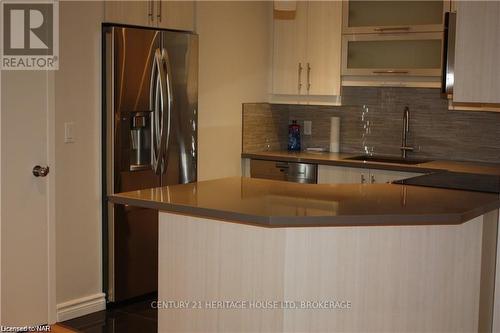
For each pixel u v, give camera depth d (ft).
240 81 19.10
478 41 11.70
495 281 12.21
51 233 14.19
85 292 15.11
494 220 12.00
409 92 19.19
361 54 18.58
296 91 19.75
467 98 11.91
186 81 16.55
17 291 13.65
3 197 13.24
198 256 11.05
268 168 19.33
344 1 18.62
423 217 9.89
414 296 10.72
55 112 14.15
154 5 15.96
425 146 19.07
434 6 17.31
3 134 13.15
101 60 14.97
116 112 14.94
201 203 10.69
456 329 11.30
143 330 14.25
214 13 17.90
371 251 10.39
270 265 10.23
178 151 16.48
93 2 14.66
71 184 14.60
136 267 15.79
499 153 17.95
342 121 20.36
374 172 17.56
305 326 10.28
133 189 15.49
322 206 10.48
